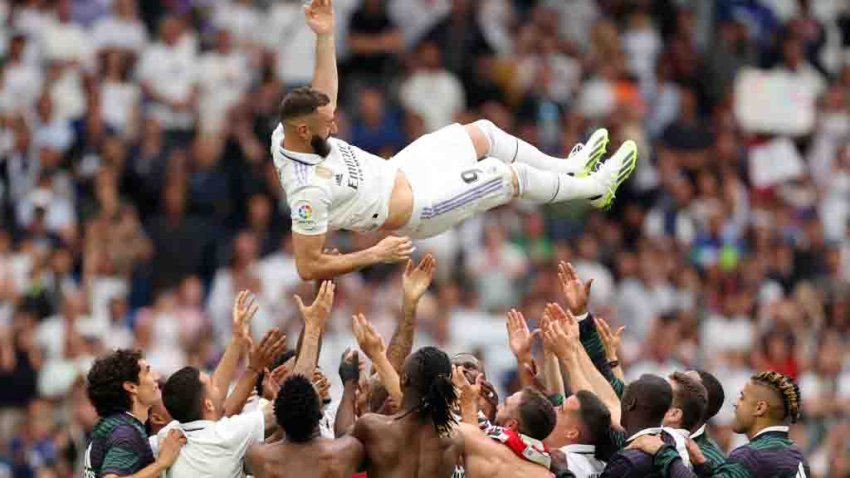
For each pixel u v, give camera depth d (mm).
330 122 15086
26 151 30016
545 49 34031
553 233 30359
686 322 28484
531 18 34938
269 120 30891
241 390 15539
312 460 14195
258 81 32062
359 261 15141
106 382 14969
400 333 15758
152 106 31547
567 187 16281
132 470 14617
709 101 34906
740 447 15602
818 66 36125
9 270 27719
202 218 29516
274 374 15938
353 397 15570
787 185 33344
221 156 30234
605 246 30281
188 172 29938
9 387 25906
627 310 29234
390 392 15055
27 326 26250
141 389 15031
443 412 14344
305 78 32125
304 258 15094
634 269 29641
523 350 16312
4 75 31438
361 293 26797
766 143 33875
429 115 32219
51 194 29375
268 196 29984
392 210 15383
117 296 27531
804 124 33156
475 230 29578
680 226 31484
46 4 32688
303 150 15109
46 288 27594
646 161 32156
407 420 14398
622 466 14703
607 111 33156
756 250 31312
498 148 16312
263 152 30547
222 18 33188
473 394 15141
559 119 32656
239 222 29938
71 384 25500
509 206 30234
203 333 26516
